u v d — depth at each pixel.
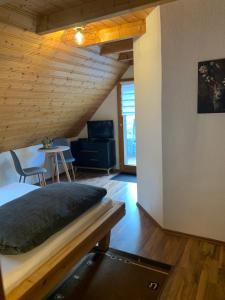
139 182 3.53
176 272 2.20
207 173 2.54
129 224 3.07
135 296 1.96
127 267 2.28
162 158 2.74
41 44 2.88
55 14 2.51
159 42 2.54
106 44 3.73
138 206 3.60
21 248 1.55
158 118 2.74
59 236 1.81
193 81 2.44
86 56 3.68
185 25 2.37
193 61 2.40
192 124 2.52
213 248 2.54
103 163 5.26
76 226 1.94
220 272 2.19
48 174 5.09
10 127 3.80
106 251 2.51
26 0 2.24
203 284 2.05
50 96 3.86
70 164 5.30
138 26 2.88
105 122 5.31
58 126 4.88
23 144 4.49
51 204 1.96
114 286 2.06
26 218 1.78
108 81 4.84
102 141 5.29
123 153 5.39
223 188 2.50
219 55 2.29
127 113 5.18
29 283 1.46
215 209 2.57
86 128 5.75
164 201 2.82
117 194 4.11
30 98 3.55
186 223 2.75
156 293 1.98
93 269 2.26
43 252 1.65
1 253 1.60
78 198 2.11
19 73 3.01
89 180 4.93
